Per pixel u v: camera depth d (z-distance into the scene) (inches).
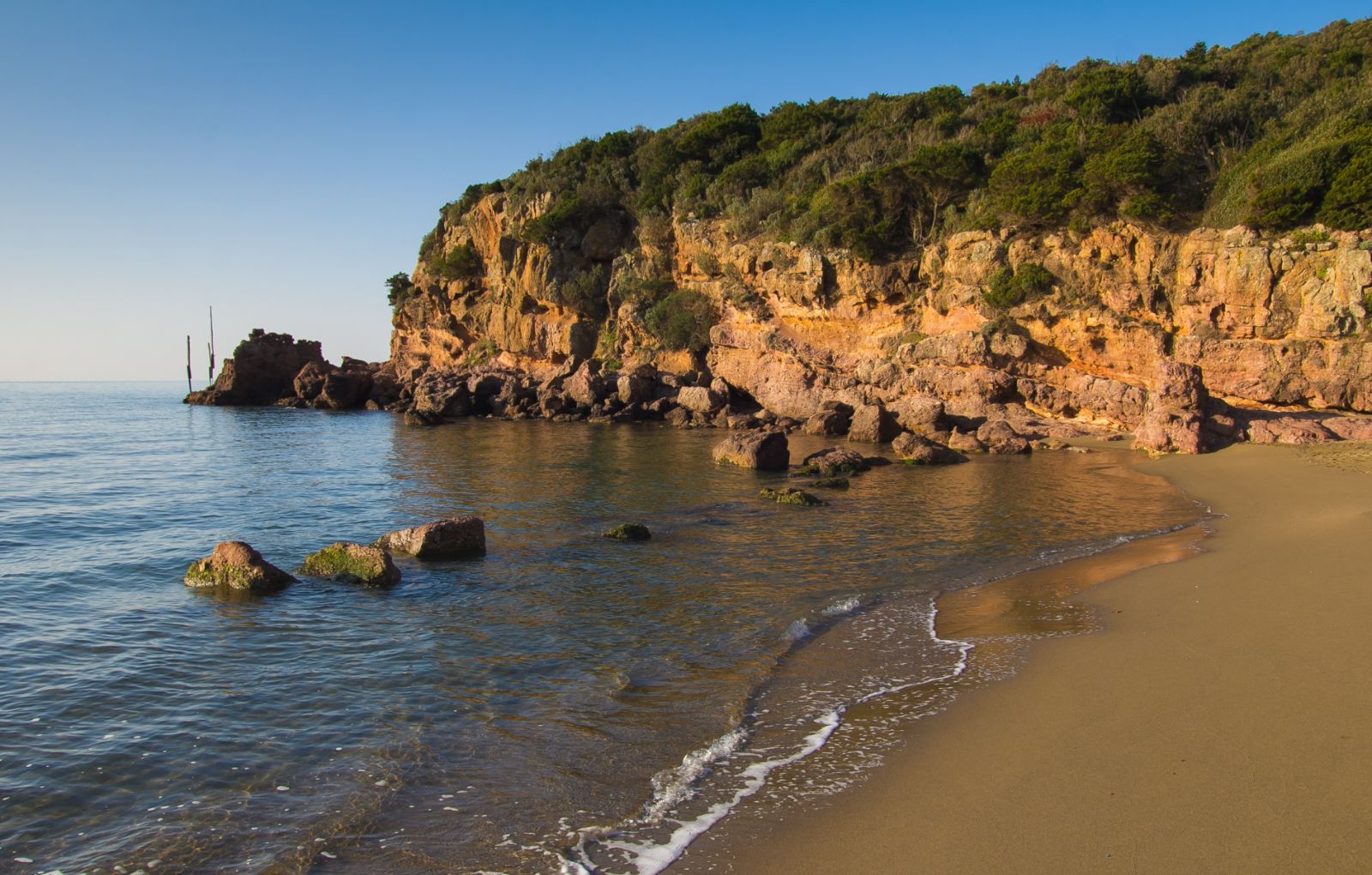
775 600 524.7
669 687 374.3
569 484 1072.8
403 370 3309.5
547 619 487.8
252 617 492.7
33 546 701.9
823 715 336.8
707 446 1562.5
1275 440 1262.3
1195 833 230.8
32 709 355.6
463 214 3358.8
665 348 2365.9
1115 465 1237.7
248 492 1010.1
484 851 242.7
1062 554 654.5
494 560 645.3
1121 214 1604.3
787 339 2057.1
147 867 238.5
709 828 250.8
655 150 2859.3
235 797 279.4
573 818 260.7
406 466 1268.5
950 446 1448.1
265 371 3061.0
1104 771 271.4
